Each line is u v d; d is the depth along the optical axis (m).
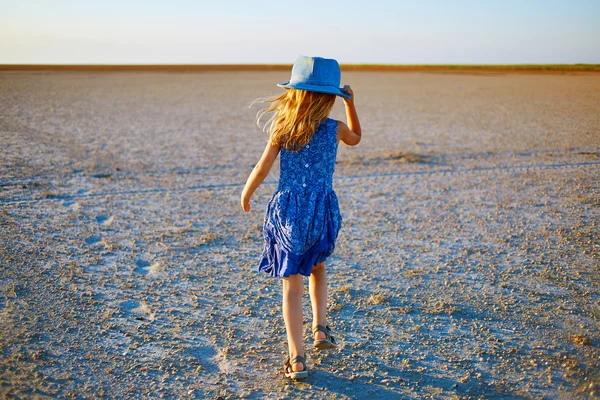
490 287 3.84
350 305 3.57
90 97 23.77
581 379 2.75
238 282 3.93
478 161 8.63
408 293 3.75
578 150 9.48
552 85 30.62
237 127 13.78
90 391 2.60
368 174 7.75
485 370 2.83
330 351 3.01
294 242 2.65
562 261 4.32
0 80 39.88
